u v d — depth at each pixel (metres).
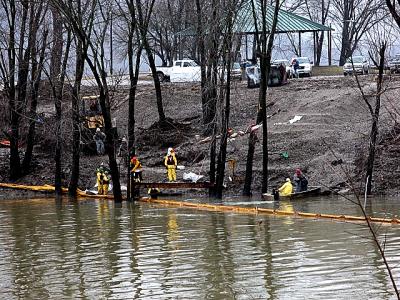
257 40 39.97
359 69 70.19
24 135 55.25
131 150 41.44
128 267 22.33
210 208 36.19
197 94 63.69
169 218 33.00
